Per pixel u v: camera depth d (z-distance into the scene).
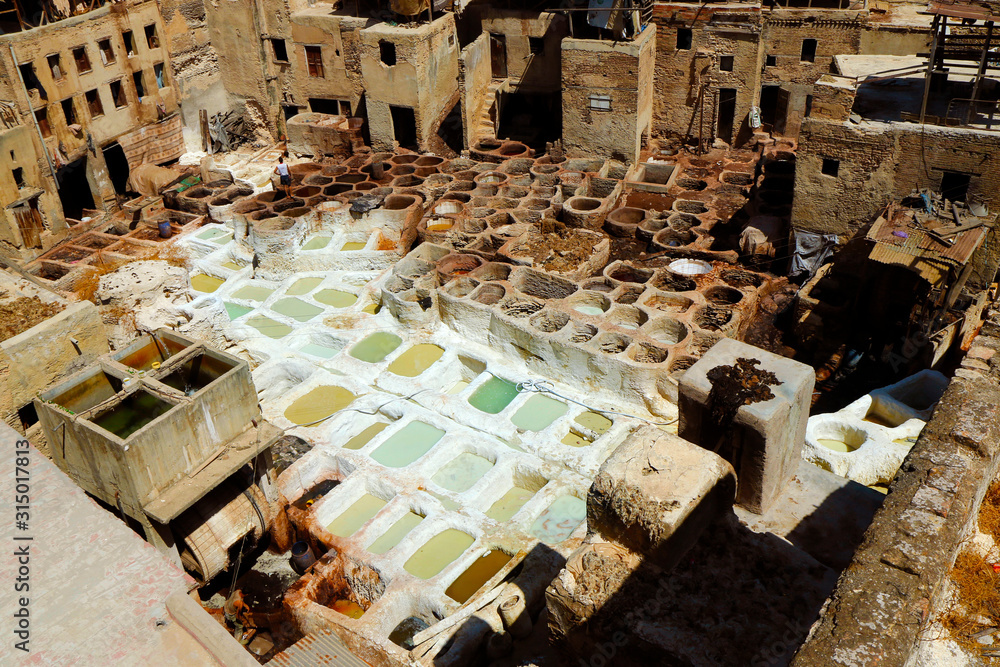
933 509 7.44
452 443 20.19
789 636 8.78
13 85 32.72
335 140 39.19
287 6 39.12
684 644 8.75
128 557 7.92
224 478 16.08
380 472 19.34
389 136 37.81
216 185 34.84
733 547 9.81
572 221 30.66
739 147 36.03
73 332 18.00
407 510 18.52
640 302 24.67
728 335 23.27
